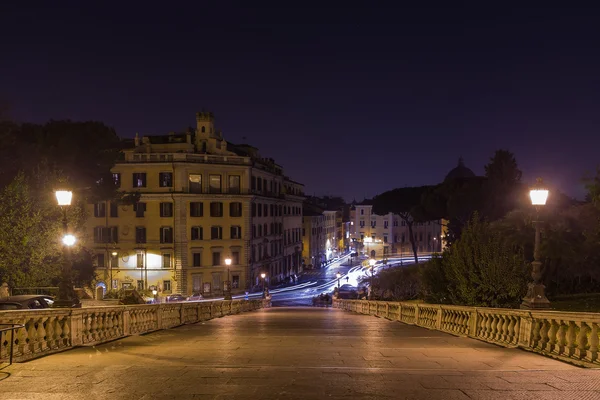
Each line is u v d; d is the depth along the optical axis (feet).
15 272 90.02
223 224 218.18
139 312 53.31
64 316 36.83
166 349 37.55
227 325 68.95
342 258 465.06
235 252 222.07
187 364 29.89
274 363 30.68
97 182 153.07
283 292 252.21
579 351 30.96
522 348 37.73
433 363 30.96
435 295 80.43
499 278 64.54
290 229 314.96
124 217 208.44
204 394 22.09
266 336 49.47
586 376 25.44
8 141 112.47
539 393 22.25
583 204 90.33
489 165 192.24
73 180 129.18
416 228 464.24
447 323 56.24
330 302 197.67
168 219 207.82
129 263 207.92
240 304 123.13
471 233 70.23
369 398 21.50
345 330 58.39
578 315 30.73
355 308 126.82
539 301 40.86
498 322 43.65
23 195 94.43
